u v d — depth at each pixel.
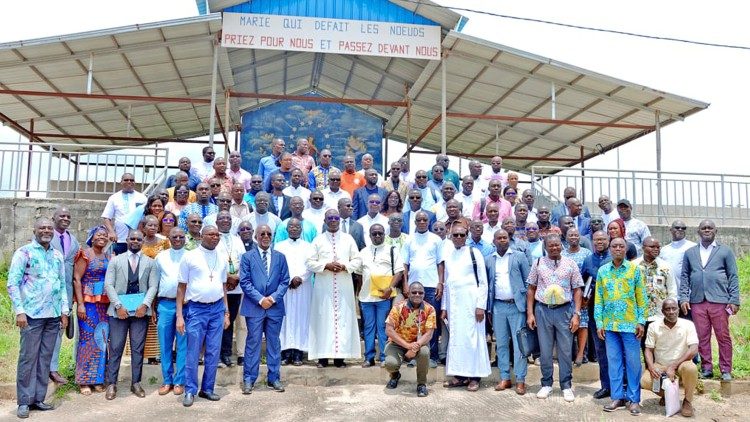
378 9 13.73
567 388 7.26
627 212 9.31
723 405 7.23
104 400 6.85
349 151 19.48
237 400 6.97
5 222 11.51
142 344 7.07
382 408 6.80
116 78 14.71
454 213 8.51
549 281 7.29
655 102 14.49
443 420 6.40
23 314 6.29
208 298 6.87
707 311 7.78
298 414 6.55
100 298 7.05
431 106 17.83
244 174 10.40
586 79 14.04
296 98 15.41
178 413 6.47
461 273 7.68
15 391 6.93
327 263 7.77
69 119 17.70
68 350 8.22
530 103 16.28
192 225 7.34
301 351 8.10
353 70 17.12
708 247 7.91
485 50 13.56
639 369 6.83
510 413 6.68
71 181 14.30
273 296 7.22
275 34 13.34
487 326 8.48
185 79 15.59
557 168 14.00
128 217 8.34
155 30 12.32
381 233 7.93
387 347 7.43
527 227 8.45
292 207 8.14
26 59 12.75
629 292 6.86
